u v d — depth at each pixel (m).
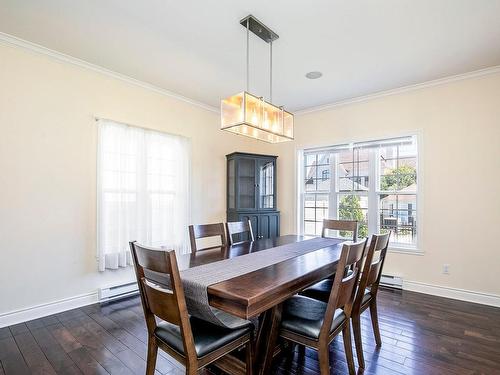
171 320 1.35
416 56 2.84
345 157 4.23
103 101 3.16
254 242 2.79
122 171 3.22
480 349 2.13
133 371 1.87
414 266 3.49
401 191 3.73
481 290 3.08
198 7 2.12
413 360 2.00
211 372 1.89
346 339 1.76
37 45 2.66
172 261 1.27
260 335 1.68
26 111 2.63
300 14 2.19
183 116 4.00
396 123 3.68
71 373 1.84
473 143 3.16
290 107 4.38
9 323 2.51
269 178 4.61
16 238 2.57
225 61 2.96
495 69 3.04
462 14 2.18
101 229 3.04
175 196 3.79
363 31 2.41
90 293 3.02
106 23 2.32
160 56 2.87
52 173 2.78
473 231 3.14
